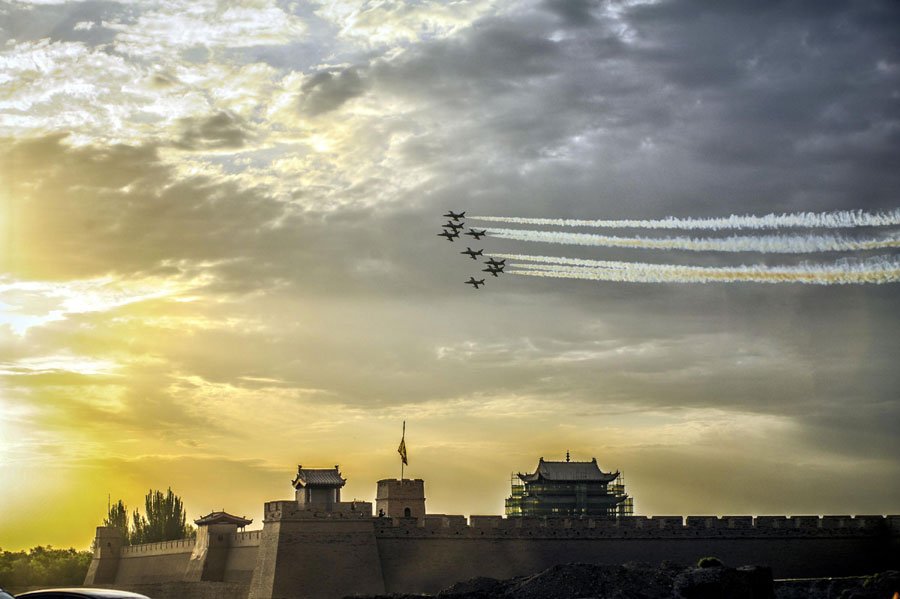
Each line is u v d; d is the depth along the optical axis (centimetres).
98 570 18550
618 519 14812
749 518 15300
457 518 14112
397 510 14562
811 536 15388
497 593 12512
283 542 13075
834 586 10731
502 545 14188
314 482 15062
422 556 13788
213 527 15150
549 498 17588
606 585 12031
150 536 19975
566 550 14450
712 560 10744
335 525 13388
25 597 4522
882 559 15475
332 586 13088
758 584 9875
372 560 13400
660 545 14862
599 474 17762
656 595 11662
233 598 13862
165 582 15238
